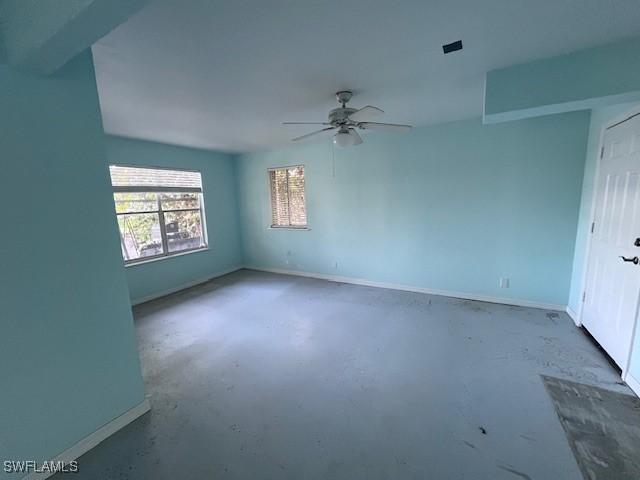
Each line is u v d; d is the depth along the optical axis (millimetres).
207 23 1447
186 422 1854
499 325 3039
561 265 3254
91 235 1646
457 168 3646
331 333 3014
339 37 1619
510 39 1673
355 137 2662
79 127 1572
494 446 1606
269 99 2570
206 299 4176
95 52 1693
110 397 1767
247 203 5648
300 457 1579
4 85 1310
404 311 3504
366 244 4512
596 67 1798
